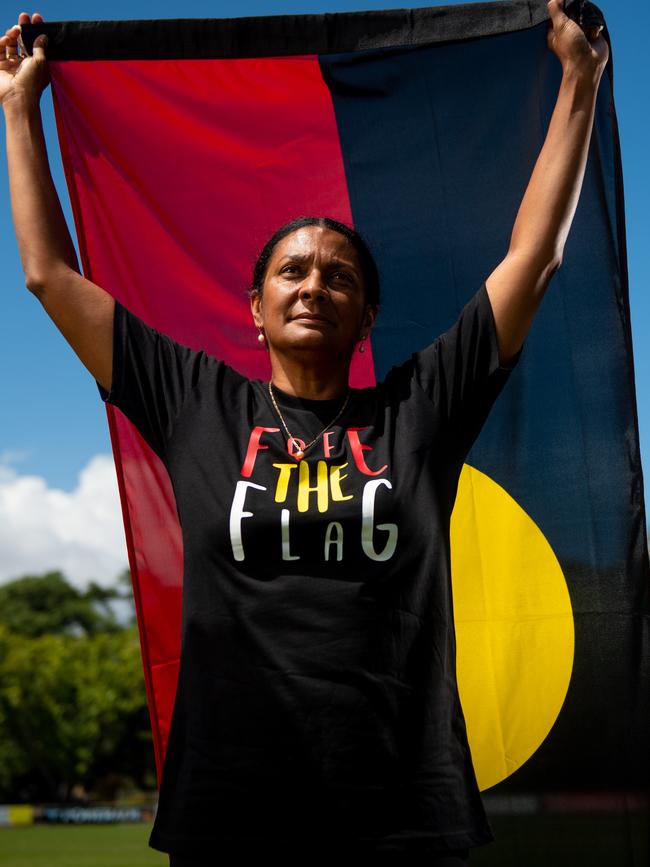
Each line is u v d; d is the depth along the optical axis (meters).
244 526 2.41
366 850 2.15
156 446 2.71
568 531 3.50
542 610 3.48
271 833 2.17
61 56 3.48
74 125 3.63
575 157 2.88
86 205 3.66
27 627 89.38
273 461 2.52
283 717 2.26
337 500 2.43
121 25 3.51
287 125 3.72
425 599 2.41
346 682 2.27
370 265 2.96
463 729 2.43
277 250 2.84
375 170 3.73
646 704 3.34
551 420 3.56
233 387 2.72
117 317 2.74
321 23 3.58
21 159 2.96
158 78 3.63
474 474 3.60
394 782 2.22
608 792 3.33
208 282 3.73
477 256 3.70
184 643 2.44
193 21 3.55
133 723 60.53
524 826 3.38
